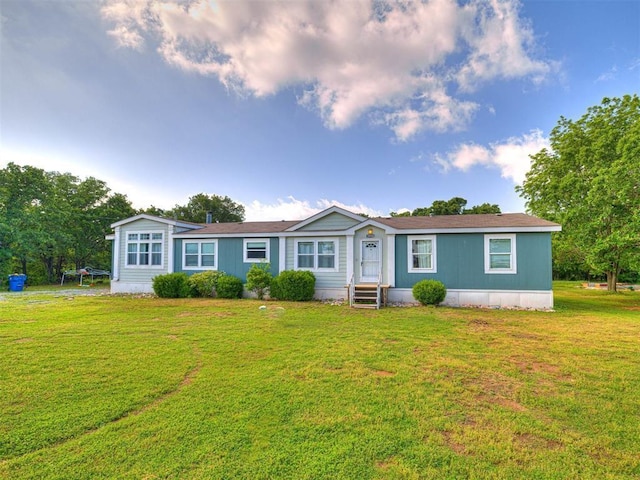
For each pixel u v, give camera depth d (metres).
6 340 6.42
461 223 12.67
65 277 25.72
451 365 4.95
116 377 4.41
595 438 2.96
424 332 7.22
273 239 14.34
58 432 3.02
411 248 12.55
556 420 3.30
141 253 15.94
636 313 10.16
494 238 11.77
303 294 12.66
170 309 10.51
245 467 2.52
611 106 17.69
